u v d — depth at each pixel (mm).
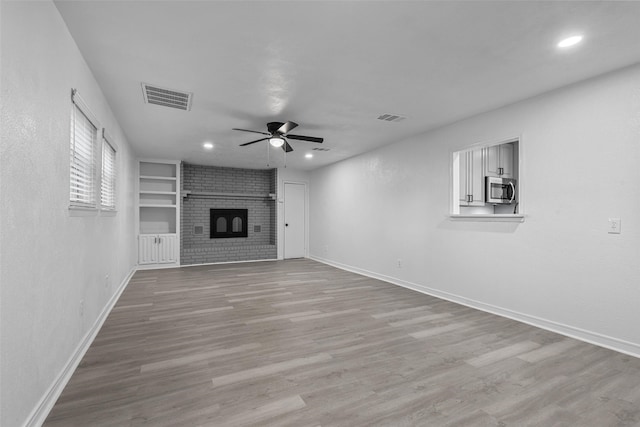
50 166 1745
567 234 2867
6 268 1300
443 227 4184
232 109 3525
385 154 5332
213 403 1801
